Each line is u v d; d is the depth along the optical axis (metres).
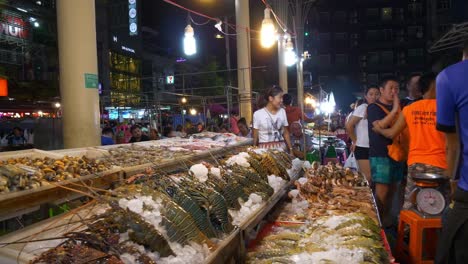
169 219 2.11
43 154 3.39
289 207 3.88
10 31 23.08
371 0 52.28
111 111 21.98
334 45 53.16
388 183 4.82
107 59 35.47
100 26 34.84
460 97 2.39
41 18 25.14
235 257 2.60
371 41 52.94
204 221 2.39
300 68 17.19
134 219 1.92
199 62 42.84
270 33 8.41
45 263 1.58
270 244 2.86
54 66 25.52
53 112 17.77
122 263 1.64
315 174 4.77
